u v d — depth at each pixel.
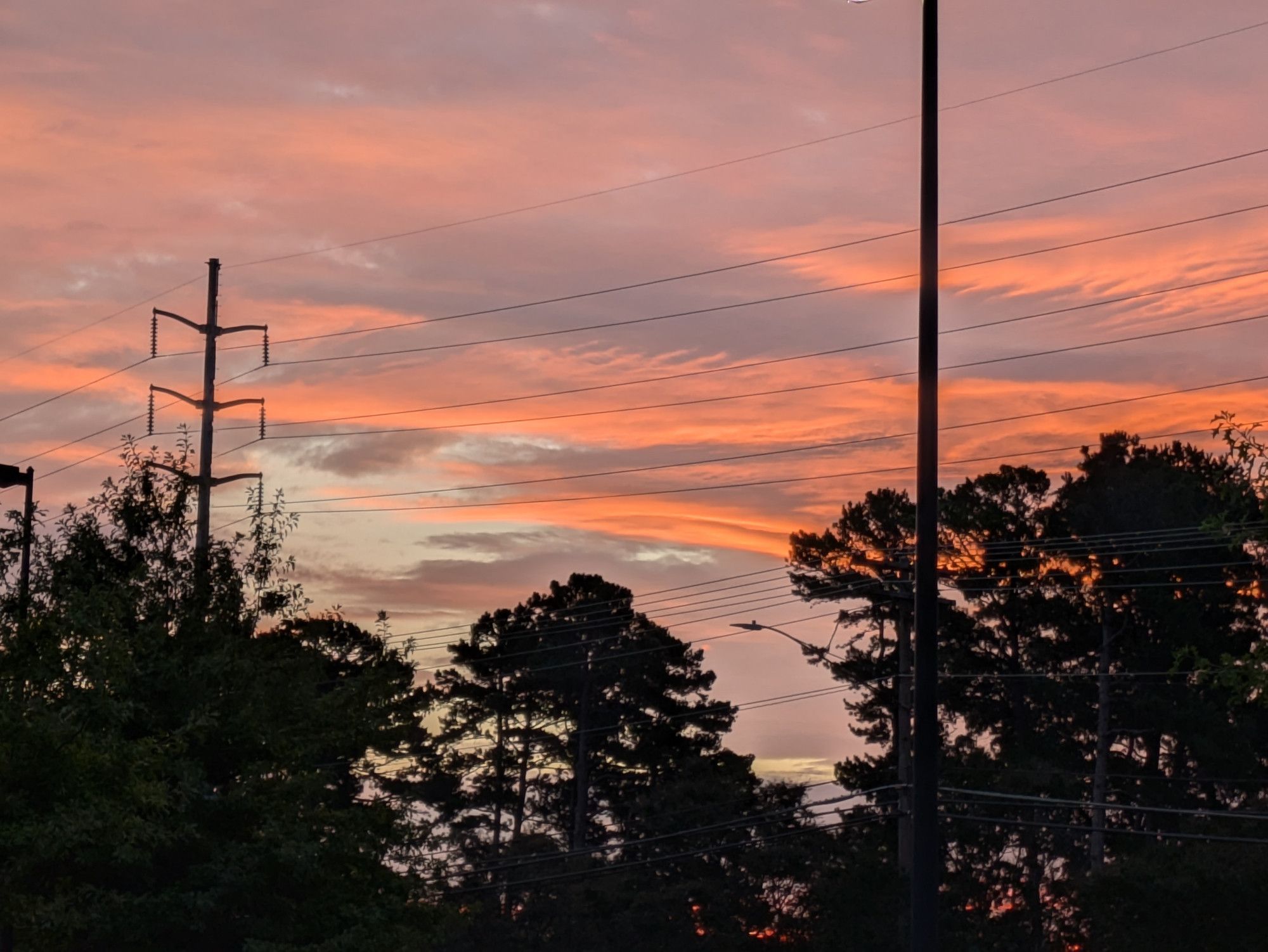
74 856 23.09
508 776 83.94
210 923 24.42
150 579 26.34
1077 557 66.19
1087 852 66.62
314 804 27.80
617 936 66.62
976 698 71.81
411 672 29.86
